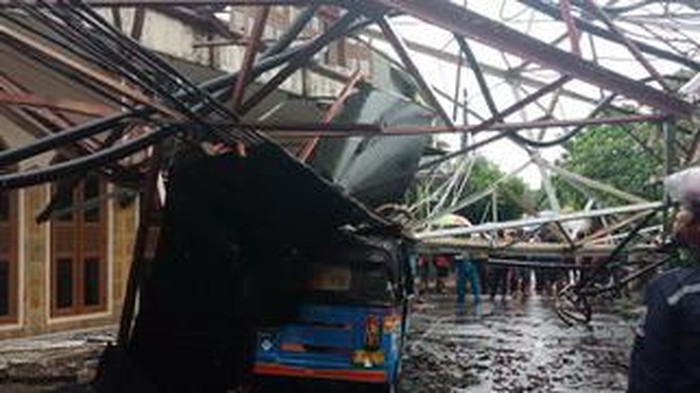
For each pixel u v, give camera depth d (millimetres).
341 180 9523
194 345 9219
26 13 5336
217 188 8492
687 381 3404
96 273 17109
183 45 11055
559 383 13133
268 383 9859
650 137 13078
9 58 7758
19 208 15195
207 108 5922
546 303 32219
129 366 8141
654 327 3502
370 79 10039
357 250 9930
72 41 5145
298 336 9891
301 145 9789
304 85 12211
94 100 8047
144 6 4965
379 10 4852
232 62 11984
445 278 37812
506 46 4602
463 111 7750
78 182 9008
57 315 16125
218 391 9469
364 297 9938
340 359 9875
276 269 9766
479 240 18266
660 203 10445
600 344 18531
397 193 10742
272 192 8617
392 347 10078
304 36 9680
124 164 8359
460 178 14703
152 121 5812
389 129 5836
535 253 16328
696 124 6551
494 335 20344
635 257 15984
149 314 8922
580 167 25109
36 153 5363
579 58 4859
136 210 18031
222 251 9188
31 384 11227
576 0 6141
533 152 11094
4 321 14914
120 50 5246
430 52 9430
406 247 12141
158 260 8891
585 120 5922
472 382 13133
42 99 5703
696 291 3447
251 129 5938
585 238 15336
